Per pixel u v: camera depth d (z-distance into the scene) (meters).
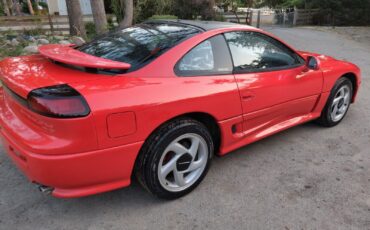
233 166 3.23
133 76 2.36
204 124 2.85
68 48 2.92
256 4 33.53
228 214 2.54
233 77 2.85
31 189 2.78
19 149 2.13
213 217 2.51
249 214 2.55
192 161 2.69
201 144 2.71
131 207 2.59
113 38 3.05
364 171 3.23
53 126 2.03
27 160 2.09
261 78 3.07
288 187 2.92
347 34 15.65
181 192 2.68
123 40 2.91
